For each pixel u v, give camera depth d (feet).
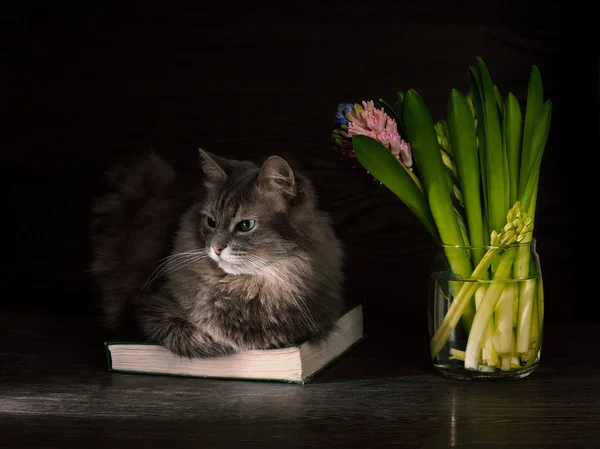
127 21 7.17
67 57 7.22
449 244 5.83
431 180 5.79
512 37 6.93
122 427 5.48
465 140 5.79
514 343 5.87
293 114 7.11
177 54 7.16
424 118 5.74
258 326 5.90
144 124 7.22
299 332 5.94
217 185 6.01
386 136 5.81
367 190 7.13
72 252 7.34
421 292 7.17
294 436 5.38
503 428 5.43
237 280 5.90
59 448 5.30
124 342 6.05
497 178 5.80
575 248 7.05
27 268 7.38
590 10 6.88
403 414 5.57
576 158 6.98
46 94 7.25
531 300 5.86
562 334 6.64
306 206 5.98
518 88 6.93
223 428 5.46
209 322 5.88
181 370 6.02
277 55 7.10
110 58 7.20
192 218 6.06
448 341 5.91
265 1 7.07
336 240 6.33
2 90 7.28
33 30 7.23
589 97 6.92
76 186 7.29
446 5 6.96
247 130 7.15
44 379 6.02
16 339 6.63
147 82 7.20
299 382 5.89
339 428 5.44
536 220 7.05
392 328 6.86
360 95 7.06
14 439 5.38
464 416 5.55
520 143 5.87
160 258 6.25
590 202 7.00
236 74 7.14
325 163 7.11
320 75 7.08
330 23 7.05
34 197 7.34
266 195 5.88
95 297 7.19
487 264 5.78
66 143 7.27
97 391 5.85
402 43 7.00
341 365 6.19
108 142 7.25
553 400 5.70
